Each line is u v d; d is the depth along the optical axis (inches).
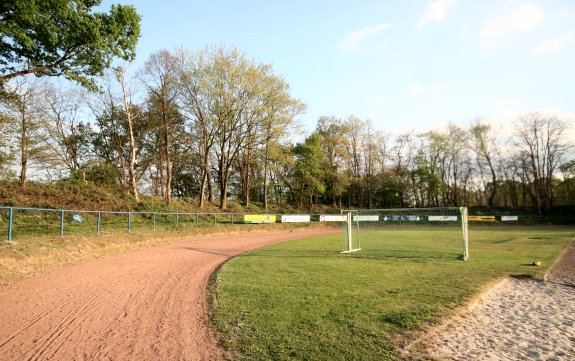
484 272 460.8
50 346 223.5
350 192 2433.6
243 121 1453.0
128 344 226.8
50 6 626.8
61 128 1374.3
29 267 453.4
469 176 2476.6
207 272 485.1
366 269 487.2
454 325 257.6
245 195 1745.8
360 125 2342.5
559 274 457.7
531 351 216.2
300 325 251.3
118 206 1029.2
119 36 731.4
